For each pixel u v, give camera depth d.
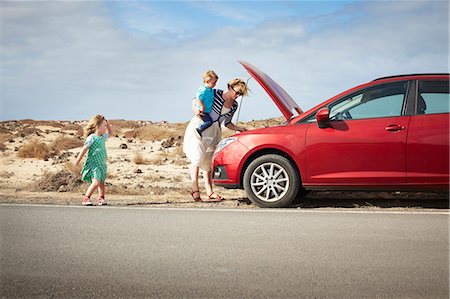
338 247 5.78
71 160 17.11
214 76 9.30
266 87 9.31
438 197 9.48
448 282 4.60
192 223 7.12
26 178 13.34
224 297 4.27
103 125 8.91
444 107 8.18
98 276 4.82
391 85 8.39
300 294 4.33
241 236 6.34
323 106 8.60
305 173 8.39
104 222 7.22
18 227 6.92
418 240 6.07
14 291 4.44
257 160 8.57
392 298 4.23
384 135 8.14
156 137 26.30
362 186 8.22
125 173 14.38
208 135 9.41
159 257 5.44
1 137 26.36
